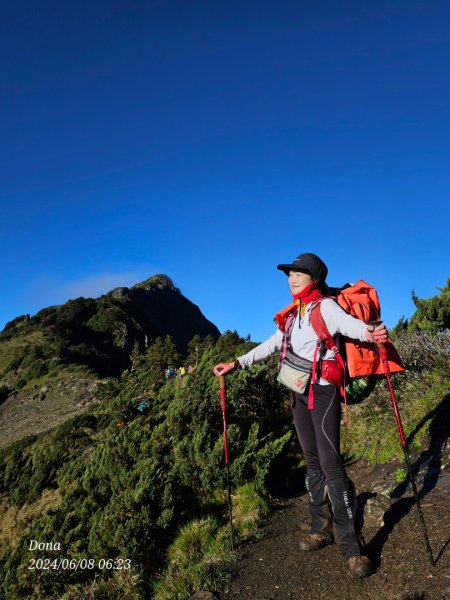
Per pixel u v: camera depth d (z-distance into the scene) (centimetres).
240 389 786
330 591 304
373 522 365
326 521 358
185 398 761
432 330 699
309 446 353
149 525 520
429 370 636
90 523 638
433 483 411
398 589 280
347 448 606
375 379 338
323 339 322
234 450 611
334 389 326
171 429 732
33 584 539
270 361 920
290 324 346
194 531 489
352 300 327
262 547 394
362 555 313
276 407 849
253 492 548
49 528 704
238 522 482
